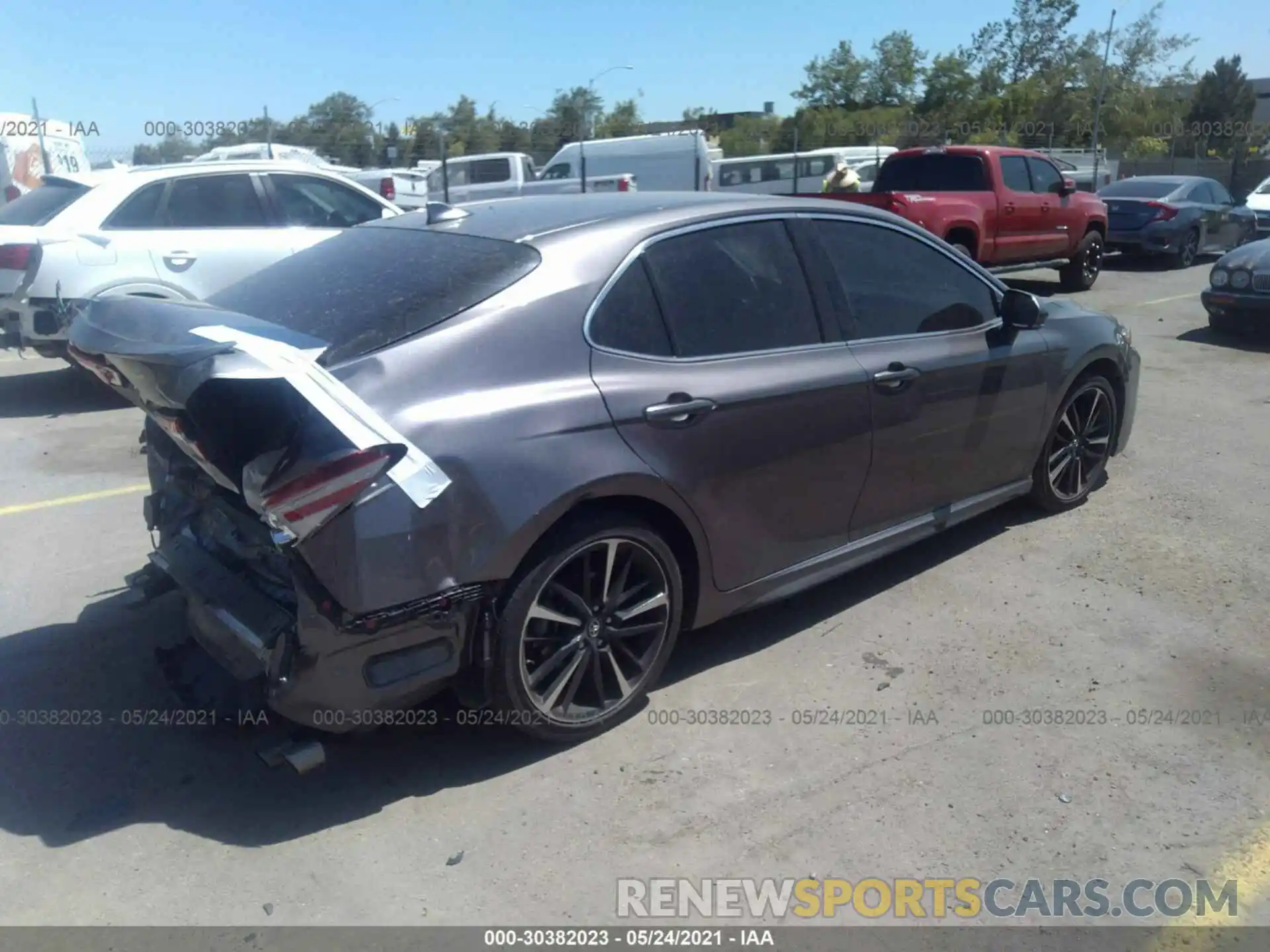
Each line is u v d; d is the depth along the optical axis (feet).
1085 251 49.11
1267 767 11.60
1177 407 26.89
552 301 11.47
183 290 27.53
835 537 14.25
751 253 13.38
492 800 11.06
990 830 10.59
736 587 13.16
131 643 14.32
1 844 10.35
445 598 10.43
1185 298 46.70
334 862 10.14
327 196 30.40
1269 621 14.90
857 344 14.14
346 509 9.70
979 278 16.25
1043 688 13.20
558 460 10.95
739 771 11.53
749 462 12.74
